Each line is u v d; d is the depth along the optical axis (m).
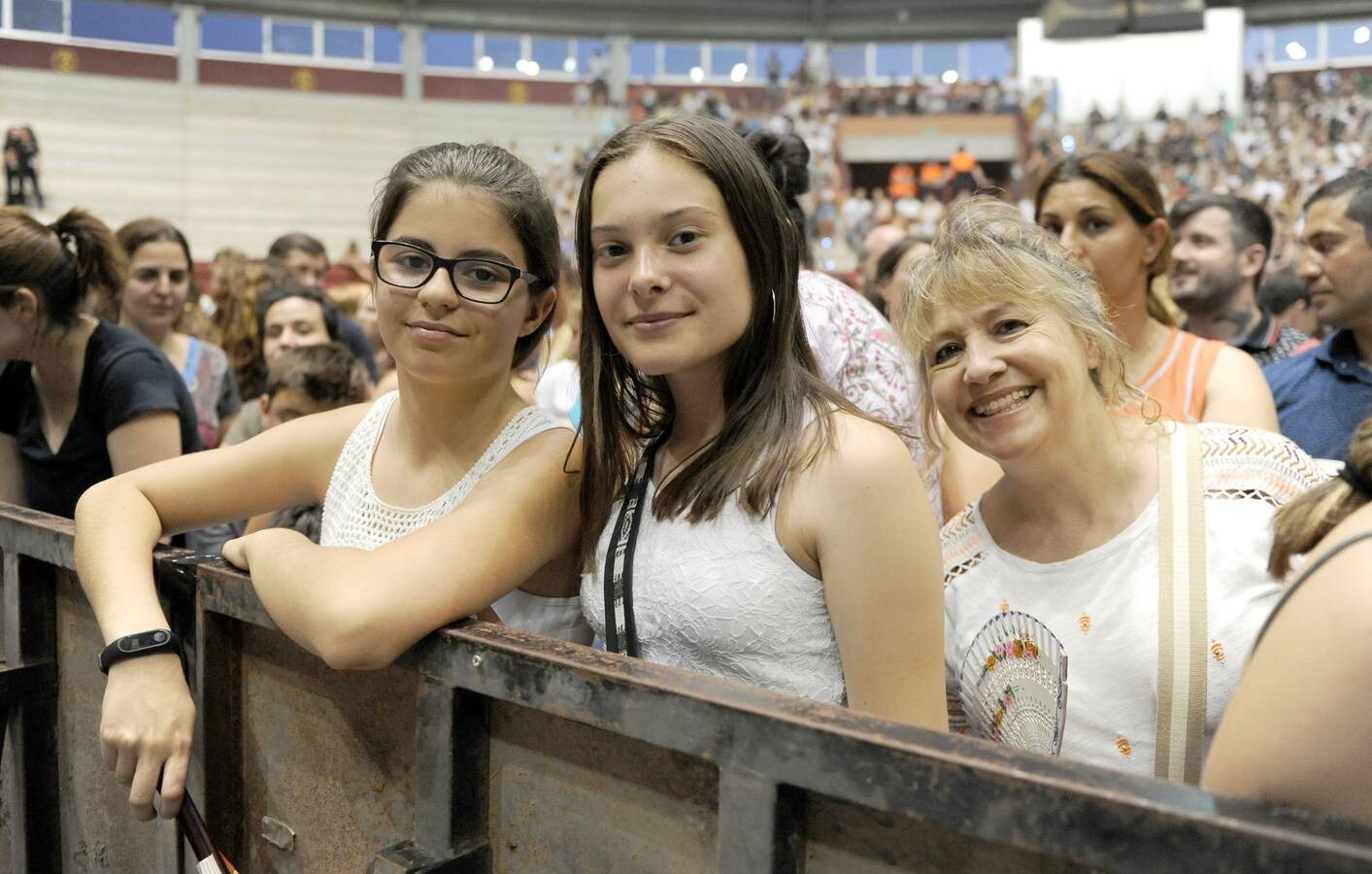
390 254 1.22
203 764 1.20
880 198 18.12
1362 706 0.63
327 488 1.52
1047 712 1.25
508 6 22.88
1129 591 1.22
